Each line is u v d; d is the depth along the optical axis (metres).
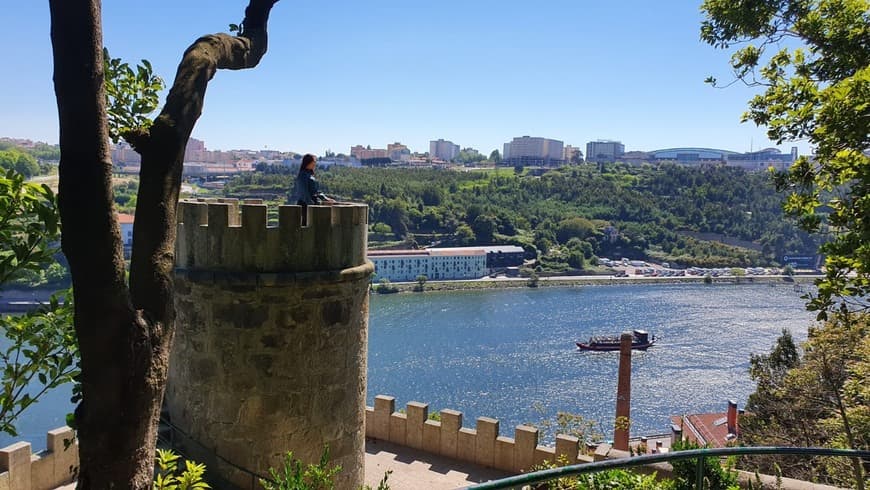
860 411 17.30
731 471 8.27
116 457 4.18
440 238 146.25
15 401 4.86
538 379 62.62
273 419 9.17
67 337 4.96
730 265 148.88
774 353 29.81
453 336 78.44
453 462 13.20
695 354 71.62
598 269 139.00
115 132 4.68
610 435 48.72
